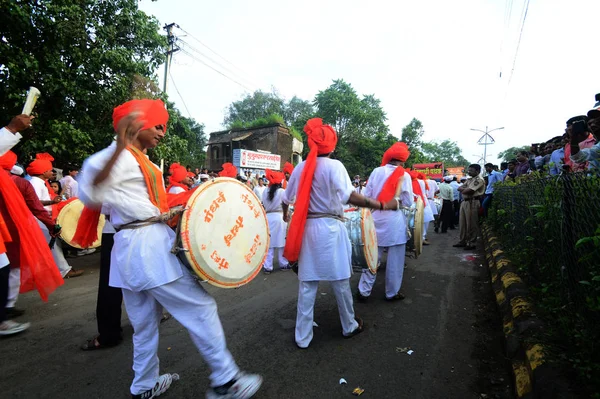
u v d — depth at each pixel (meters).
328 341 3.46
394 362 3.05
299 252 3.26
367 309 4.32
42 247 3.76
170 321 3.97
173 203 2.65
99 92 8.78
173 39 16.36
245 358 3.13
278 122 31.70
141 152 2.33
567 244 3.00
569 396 1.96
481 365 2.99
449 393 2.61
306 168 3.15
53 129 7.79
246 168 24.34
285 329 3.73
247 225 2.64
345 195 3.03
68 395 2.64
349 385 2.72
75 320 4.07
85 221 2.62
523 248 5.09
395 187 3.40
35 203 4.21
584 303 2.65
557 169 4.00
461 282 5.41
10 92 7.23
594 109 3.34
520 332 2.95
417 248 4.98
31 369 2.99
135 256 2.20
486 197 10.26
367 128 42.69
